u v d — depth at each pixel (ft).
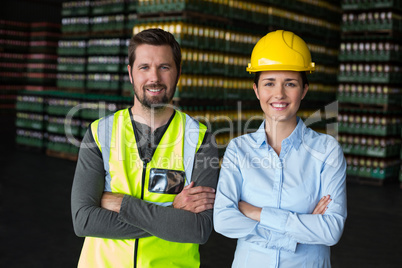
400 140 25.59
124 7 29.32
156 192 5.52
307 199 5.59
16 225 15.62
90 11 31.35
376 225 16.79
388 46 24.31
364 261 13.24
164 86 5.52
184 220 5.32
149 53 5.45
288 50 5.60
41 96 30.63
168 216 5.29
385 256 13.67
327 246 5.65
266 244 5.42
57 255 13.05
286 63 5.55
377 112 24.41
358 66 25.25
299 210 5.57
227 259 13.17
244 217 5.50
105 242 5.48
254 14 23.77
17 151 31.09
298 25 26.11
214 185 5.73
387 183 24.77
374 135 24.41
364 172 24.73
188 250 5.64
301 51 5.64
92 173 5.54
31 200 18.92
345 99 25.76
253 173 5.70
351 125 24.99
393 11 24.94
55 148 29.63
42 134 30.94
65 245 13.87
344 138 25.31
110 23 29.86
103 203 5.47
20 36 55.98
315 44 27.27
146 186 5.54
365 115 24.57
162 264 5.48
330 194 5.58
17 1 58.90
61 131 29.04
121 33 29.53
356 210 18.83
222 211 5.56
